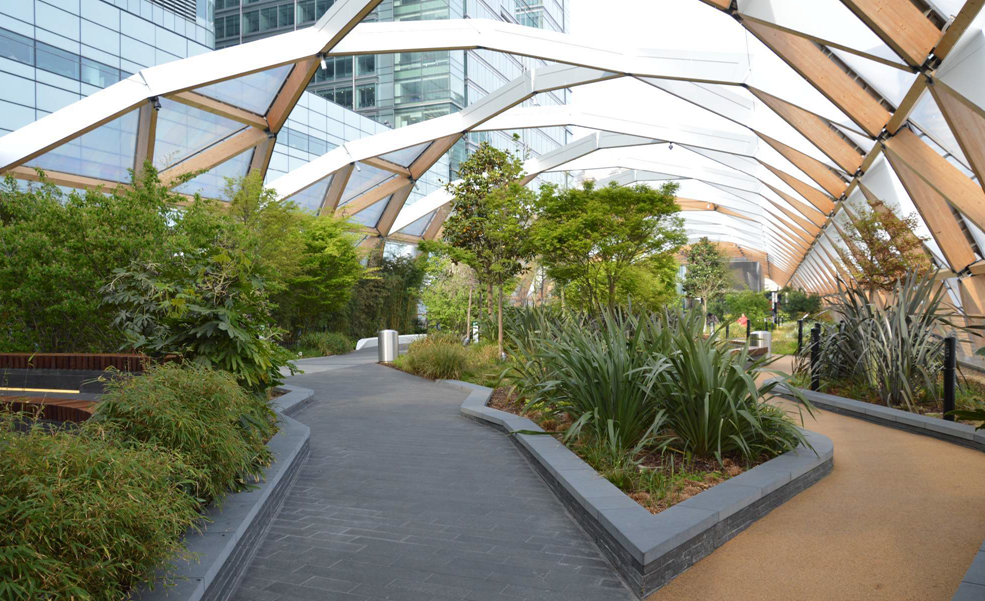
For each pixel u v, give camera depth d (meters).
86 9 26.83
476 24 20.59
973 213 13.14
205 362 6.16
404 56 47.72
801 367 12.30
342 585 3.77
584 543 4.47
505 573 3.95
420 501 5.47
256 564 4.11
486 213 17.95
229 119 22.45
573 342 7.77
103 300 9.25
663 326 6.98
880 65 12.15
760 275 81.00
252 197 19.80
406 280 33.59
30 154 16.83
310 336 24.95
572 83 23.58
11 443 2.88
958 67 9.34
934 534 4.57
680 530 3.96
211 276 6.74
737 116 20.70
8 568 2.44
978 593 3.15
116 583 2.85
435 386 13.64
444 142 31.08
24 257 10.20
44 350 10.89
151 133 20.11
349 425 9.11
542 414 8.18
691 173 35.34
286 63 19.41
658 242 16.64
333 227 24.72
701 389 5.96
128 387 4.49
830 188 21.70
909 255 15.83
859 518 4.97
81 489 2.90
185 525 3.62
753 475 5.37
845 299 11.28
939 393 9.59
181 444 4.16
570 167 37.03
